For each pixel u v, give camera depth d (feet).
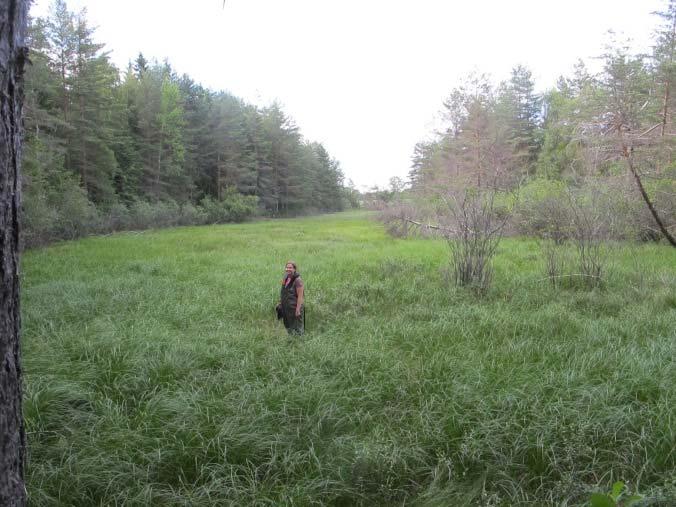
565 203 43.01
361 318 25.32
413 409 14.64
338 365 17.66
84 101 102.53
